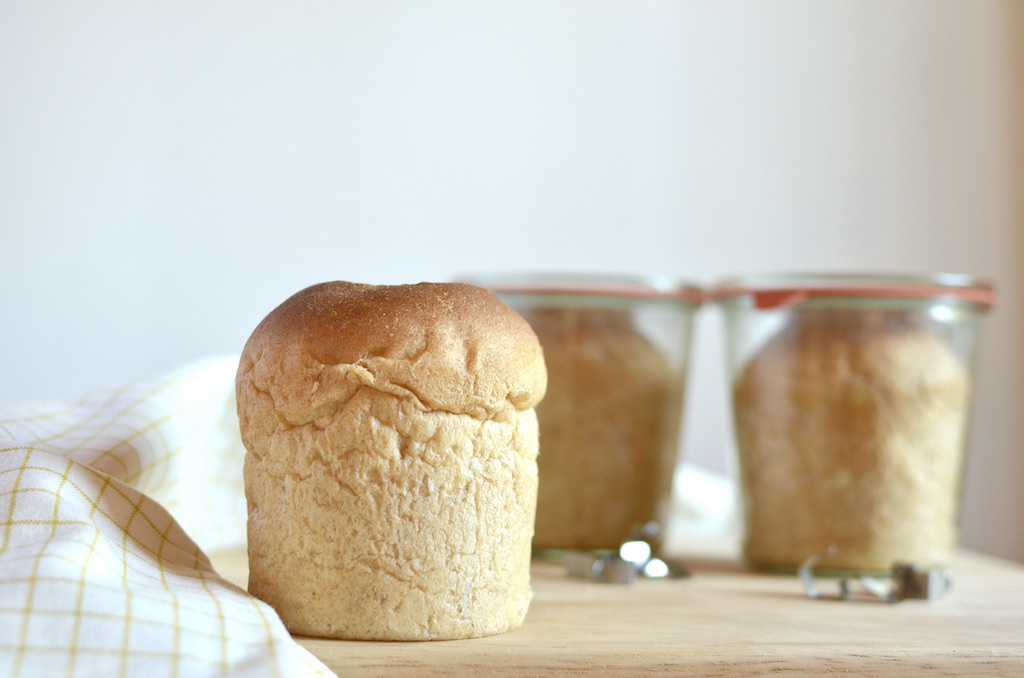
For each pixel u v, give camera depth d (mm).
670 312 684
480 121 862
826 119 887
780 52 884
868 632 550
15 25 817
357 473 519
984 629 557
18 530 516
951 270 891
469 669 512
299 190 846
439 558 523
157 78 832
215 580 528
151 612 489
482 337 531
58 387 821
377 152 853
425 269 857
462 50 861
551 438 667
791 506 650
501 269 863
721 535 787
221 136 838
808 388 646
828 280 643
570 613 572
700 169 878
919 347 643
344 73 850
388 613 521
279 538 527
